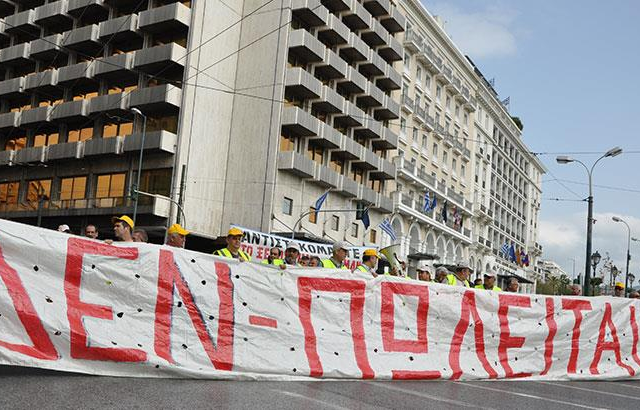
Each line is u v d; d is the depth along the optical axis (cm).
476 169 6222
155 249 779
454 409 691
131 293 754
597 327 1167
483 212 6138
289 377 818
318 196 4000
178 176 3466
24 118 4056
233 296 823
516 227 7556
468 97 5856
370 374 891
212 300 805
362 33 4422
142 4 3781
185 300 785
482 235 6325
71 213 3784
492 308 1066
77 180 3903
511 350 1069
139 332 746
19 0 4272
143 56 3581
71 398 572
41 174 4059
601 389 1011
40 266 709
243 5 3903
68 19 4050
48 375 678
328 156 4138
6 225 698
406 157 4941
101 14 3962
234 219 3700
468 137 6003
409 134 4972
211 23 3675
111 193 3744
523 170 7888
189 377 748
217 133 3719
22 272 698
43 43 4025
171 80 3647
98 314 727
